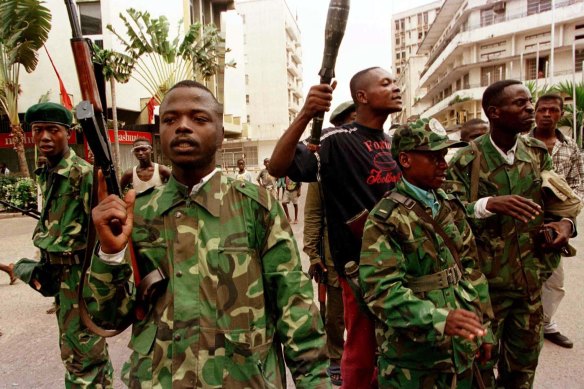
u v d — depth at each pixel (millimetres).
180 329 1377
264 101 56219
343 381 2615
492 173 2535
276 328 1544
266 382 1410
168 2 22625
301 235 9477
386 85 2559
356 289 2146
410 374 2051
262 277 1521
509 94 2439
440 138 1964
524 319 2500
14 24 13602
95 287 1347
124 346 3943
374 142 2584
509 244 2447
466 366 1974
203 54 18031
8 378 3342
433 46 57344
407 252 2004
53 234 2676
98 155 1331
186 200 1484
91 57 1291
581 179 3836
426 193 2066
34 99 18609
